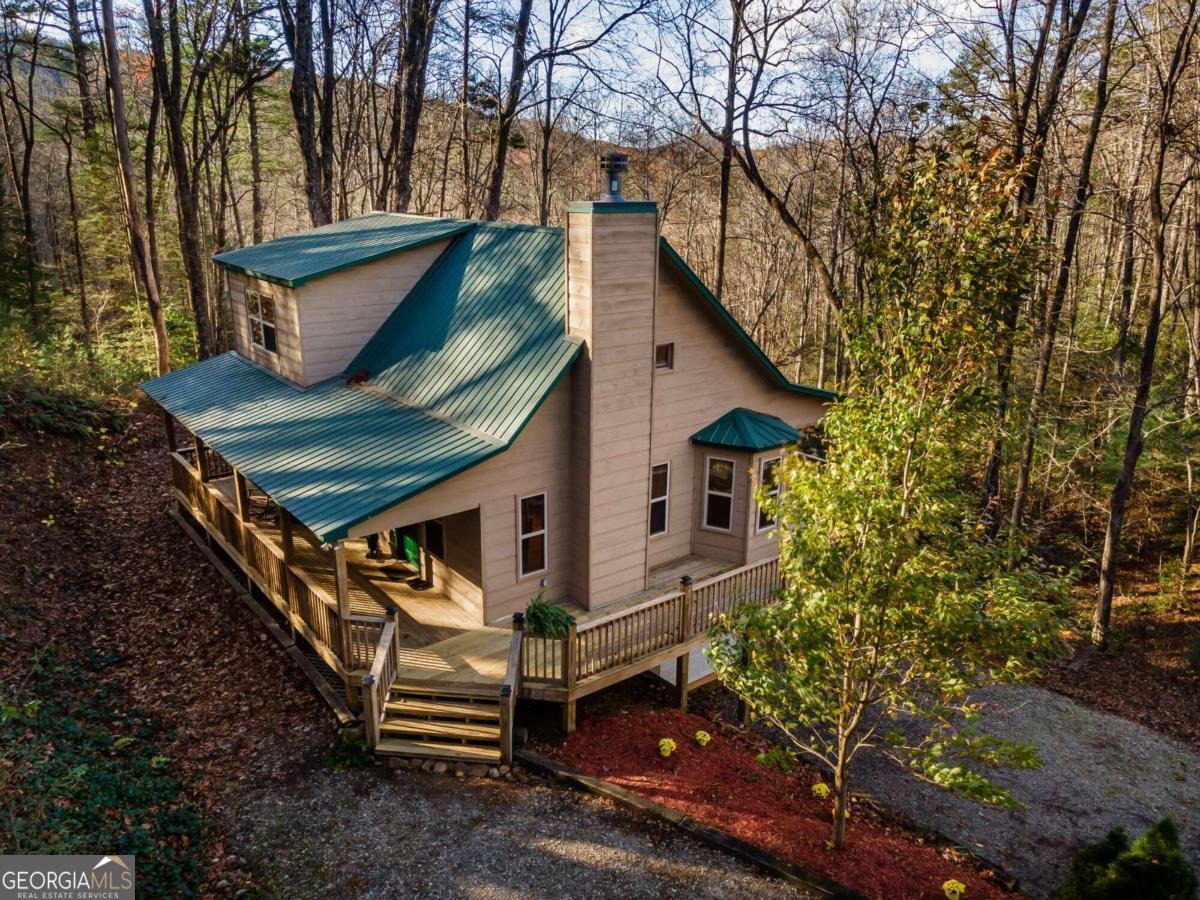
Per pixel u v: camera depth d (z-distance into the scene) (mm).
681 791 10992
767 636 9758
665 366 14359
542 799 10570
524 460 12750
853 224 21578
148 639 14203
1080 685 16922
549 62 28906
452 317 15133
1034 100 19422
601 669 12258
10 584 14609
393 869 9250
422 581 14711
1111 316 28562
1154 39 17672
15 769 9453
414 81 26531
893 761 13422
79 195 38156
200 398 17156
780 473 9625
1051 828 12258
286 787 10531
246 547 15039
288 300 15711
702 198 42562
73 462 20906
